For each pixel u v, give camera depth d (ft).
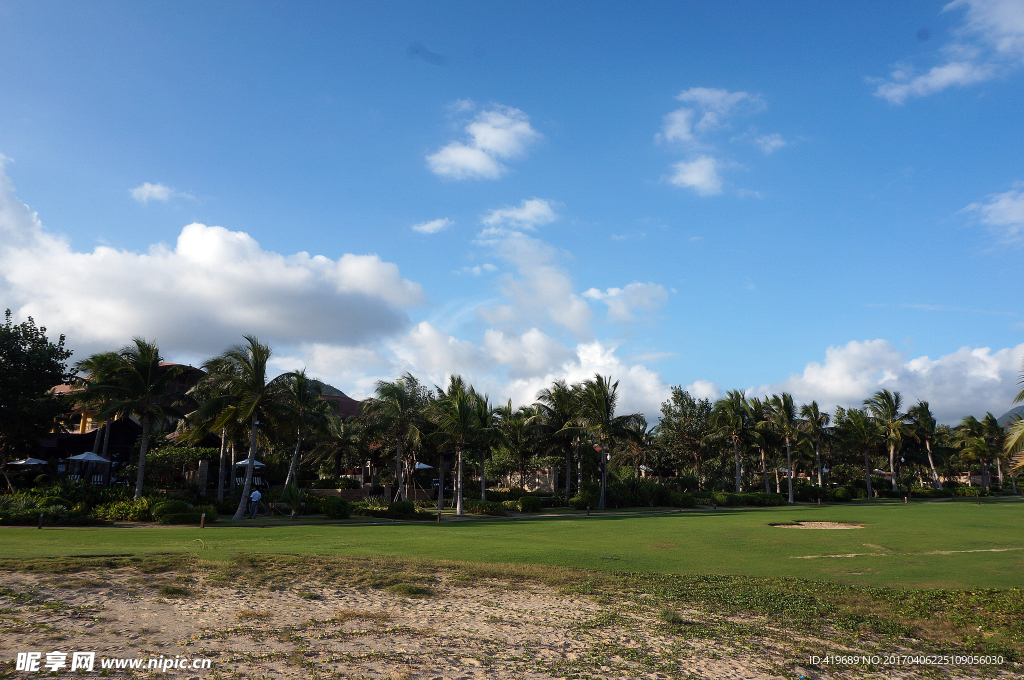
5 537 68.03
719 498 190.29
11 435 123.95
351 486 168.66
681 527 106.83
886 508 176.14
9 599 35.12
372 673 27.84
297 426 122.93
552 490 209.05
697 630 37.76
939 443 303.07
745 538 90.27
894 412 253.24
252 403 112.78
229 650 29.68
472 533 89.97
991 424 306.14
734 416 215.10
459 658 30.78
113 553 53.78
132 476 132.98
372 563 54.03
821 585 53.42
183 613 35.32
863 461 286.25
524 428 185.06
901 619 43.01
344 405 252.21
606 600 44.83
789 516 138.21
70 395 126.52
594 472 219.61
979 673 32.89
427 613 39.19
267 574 46.80
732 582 53.78
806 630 39.29
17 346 130.72
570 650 33.17
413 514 124.67
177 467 139.85
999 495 286.46
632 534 94.12
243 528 90.63
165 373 116.78
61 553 52.70
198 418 112.37
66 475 137.28
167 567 47.29
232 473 140.77
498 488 202.80
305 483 172.35
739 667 31.71
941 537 93.76
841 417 255.29
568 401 179.01
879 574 61.05
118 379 115.55
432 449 179.42
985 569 64.23
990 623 42.01
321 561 53.62
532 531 96.32
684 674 30.07
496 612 40.32
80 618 32.91
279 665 28.09
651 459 253.24
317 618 36.40
